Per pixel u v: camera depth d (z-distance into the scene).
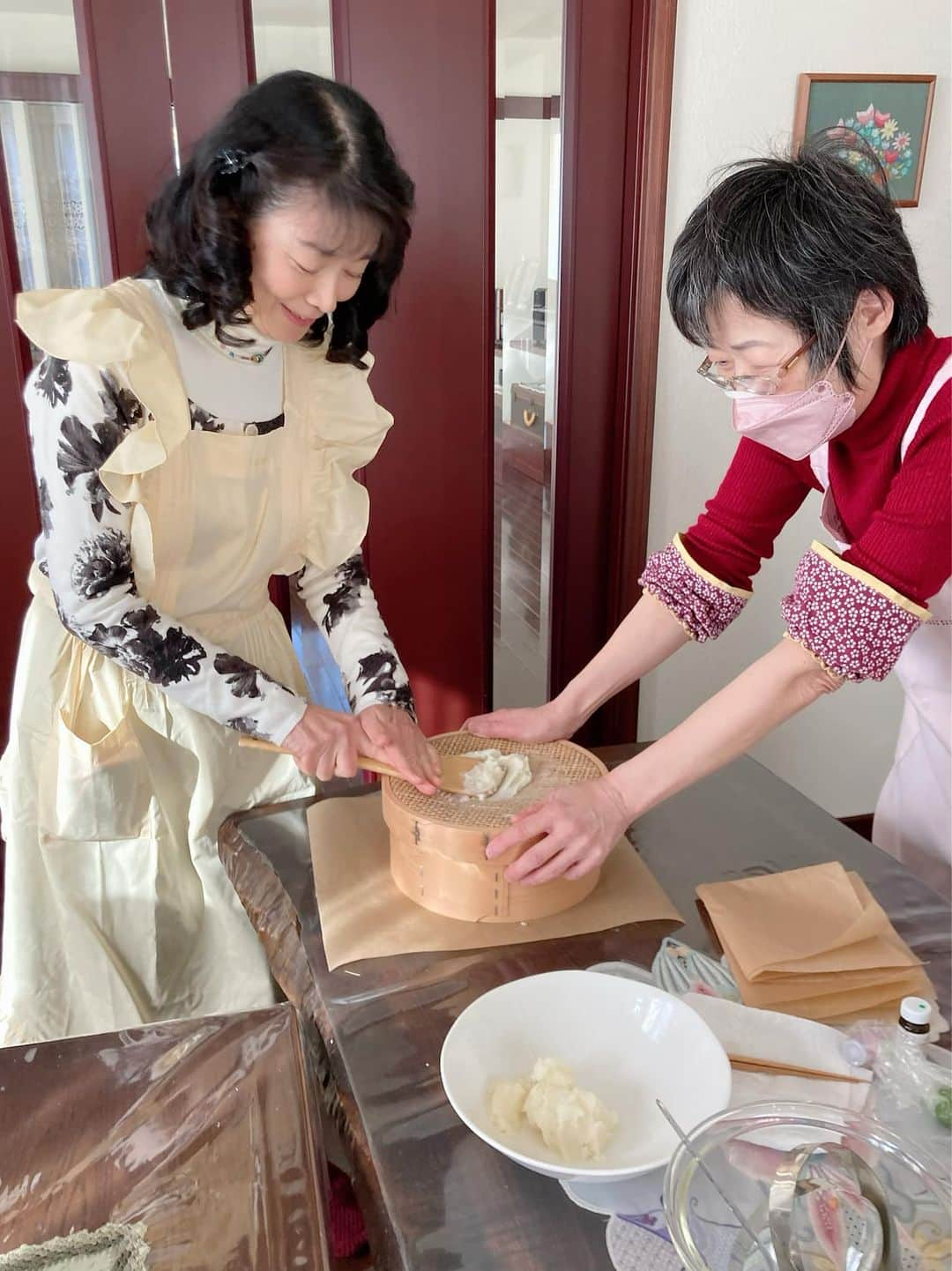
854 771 2.23
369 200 0.95
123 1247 0.64
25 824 1.21
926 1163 0.64
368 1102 0.76
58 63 1.52
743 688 0.98
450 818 0.97
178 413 1.04
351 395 1.26
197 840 1.24
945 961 0.92
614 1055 0.80
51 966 1.26
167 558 1.16
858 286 0.88
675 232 1.77
